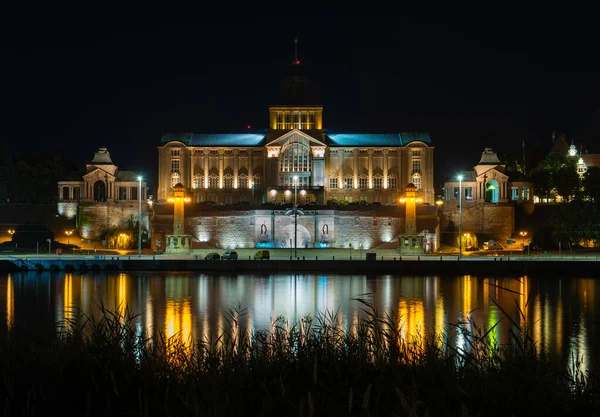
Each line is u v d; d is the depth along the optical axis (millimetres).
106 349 29578
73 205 191750
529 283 108812
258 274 121250
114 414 23672
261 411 22703
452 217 190750
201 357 28719
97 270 127000
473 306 82312
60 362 28547
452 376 25531
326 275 119688
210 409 23078
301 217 173000
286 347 30891
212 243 172000
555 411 23531
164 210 187625
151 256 151875
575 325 68938
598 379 25344
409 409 21969
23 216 192875
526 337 26906
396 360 27656
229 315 73562
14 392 25516
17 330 37562
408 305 82750
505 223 185875
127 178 197625
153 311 77000
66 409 24234
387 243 169375
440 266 123188
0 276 117250
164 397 24875
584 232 162625
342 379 26844
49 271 125750
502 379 24891
